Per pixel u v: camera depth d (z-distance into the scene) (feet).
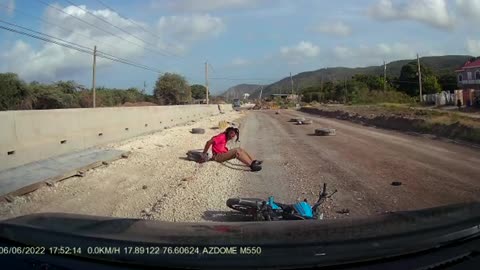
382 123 101.45
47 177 31.73
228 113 226.17
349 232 7.72
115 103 188.44
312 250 6.60
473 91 177.17
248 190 31.04
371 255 6.53
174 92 271.08
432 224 8.17
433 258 6.78
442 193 28.63
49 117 42.27
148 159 45.27
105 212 25.22
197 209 25.49
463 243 7.54
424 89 292.20
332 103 336.29
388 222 8.51
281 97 493.36
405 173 36.52
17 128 36.65
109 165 39.93
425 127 77.46
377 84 315.37
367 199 27.50
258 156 50.26
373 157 47.06
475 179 33.12
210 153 44.50
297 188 31.63
